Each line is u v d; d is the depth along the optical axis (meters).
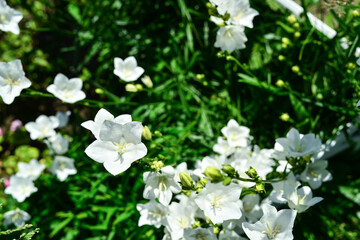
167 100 0.51
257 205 0.42
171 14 0.59
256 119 0.53
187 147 0.49
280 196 0.40
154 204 0.42
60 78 0.45
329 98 0.49
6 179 0.59
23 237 0.43
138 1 0.59
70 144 0.55
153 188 0.38
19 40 0.69
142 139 0.42
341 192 0.50
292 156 0.40
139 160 0.37
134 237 0.48
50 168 0.50
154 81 0.56
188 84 0.54
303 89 0.51
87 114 0.64
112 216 0.51
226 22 0.43
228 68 0.53
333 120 0.50
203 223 0.39
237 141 0.46
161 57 0.57
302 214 0.49
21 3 0.55
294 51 0.51
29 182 0.50
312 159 0.40
